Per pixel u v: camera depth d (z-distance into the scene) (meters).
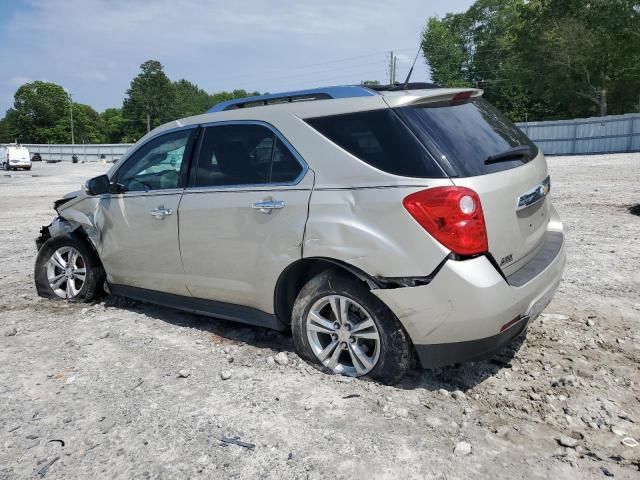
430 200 2.99
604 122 33.31
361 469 2.60
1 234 10.12
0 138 120.06
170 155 4.35
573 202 11.53
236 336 4.32
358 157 3.29
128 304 5.25
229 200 3.83
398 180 3.11
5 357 4.02
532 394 3.28
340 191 3.31
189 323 4.66
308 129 3.54
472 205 2.97
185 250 4.14
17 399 3.36
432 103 3.39
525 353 3.85
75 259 5.31
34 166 50.94
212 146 4.07
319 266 3.55
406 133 3.17
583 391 3.31
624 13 41.81
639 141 31.91
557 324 4.38
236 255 3.82
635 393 3.29
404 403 3.17
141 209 4.43
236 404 3.23
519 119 61.44
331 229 3.29
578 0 45.25
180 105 116.38
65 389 3.48
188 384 3.51
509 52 62.69
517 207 3.27
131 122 110.31
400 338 3.22
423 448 2.75
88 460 2.73
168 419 3.09
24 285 6.07
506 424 2.98
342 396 3.26
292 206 3.49
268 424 3.00
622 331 4.22
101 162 56.78
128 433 2.96
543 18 47.53
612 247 7.06
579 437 2.86
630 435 2.87
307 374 3.56
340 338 3.46
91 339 4.33
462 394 3.25
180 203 4.14
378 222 3.14
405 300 3.08
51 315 4.96
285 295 3.74
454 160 3.08
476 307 2.95
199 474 2.60
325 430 2.92
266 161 3.71
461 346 3.07
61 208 5.36
